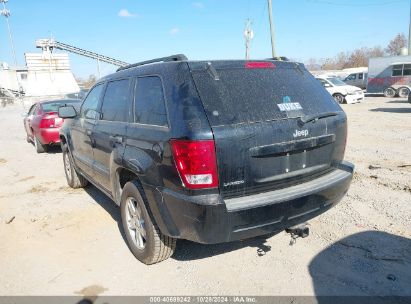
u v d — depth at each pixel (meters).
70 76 47.66
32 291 3.56
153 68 3.68
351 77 33.25
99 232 4.80
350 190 5.76
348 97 22.36
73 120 6.02
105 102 4.73
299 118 3.45
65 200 6.14
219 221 3.03
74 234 4.79
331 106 3.88
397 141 9.55
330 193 3.62
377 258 3.79
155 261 3.86
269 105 3.36
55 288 3.59
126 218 4.11
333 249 4.02
